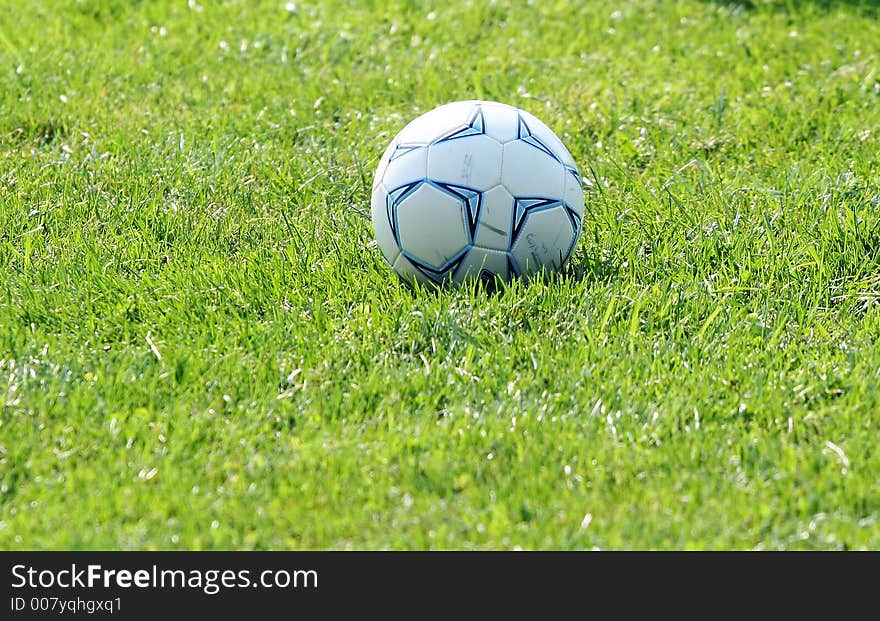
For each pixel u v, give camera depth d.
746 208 11.76
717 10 19.56
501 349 8.79
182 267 10.38
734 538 6.77
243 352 8.84
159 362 8.63
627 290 9.73
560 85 15.87
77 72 16.16
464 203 9.15
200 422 7.81
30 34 17.86
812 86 15.73
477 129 9.26
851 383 8.34
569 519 6.91
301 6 19.52
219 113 14.72
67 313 9.40
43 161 13.07
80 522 6.83
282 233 11.22
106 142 13.61
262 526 6.89
